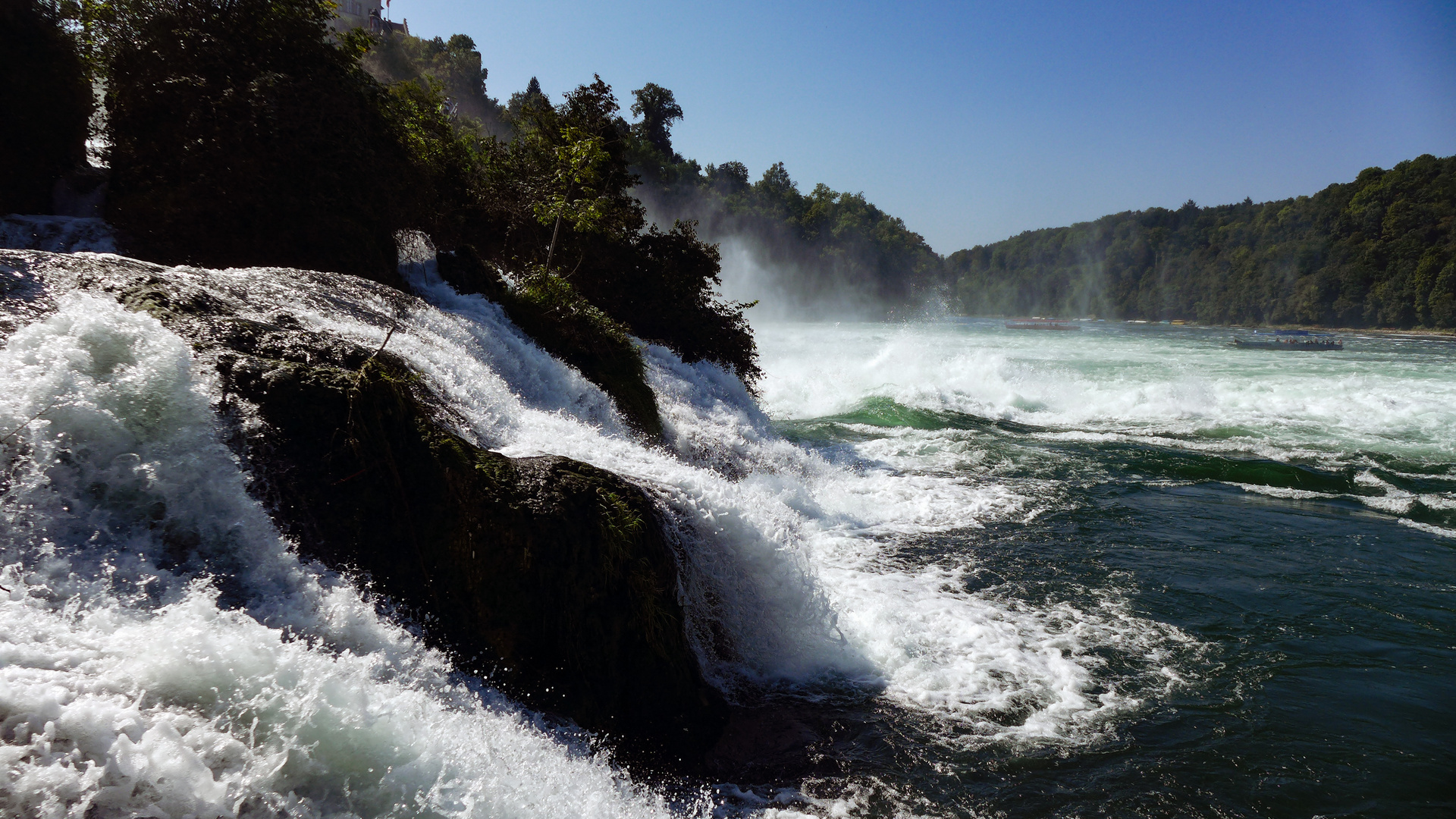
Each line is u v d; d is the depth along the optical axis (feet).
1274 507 39.68
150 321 15.06
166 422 13.78
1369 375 92.58
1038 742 18.49
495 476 17.03
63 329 13.64
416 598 15.74
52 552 11.34
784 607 21.66
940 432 58.23
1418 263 358.02
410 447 16.93
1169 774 17.34
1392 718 19.89
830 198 498.28
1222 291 467.93
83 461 12.55
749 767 17.16
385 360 19.81
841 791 16.44
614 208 56.44
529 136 59.98
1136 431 60.95
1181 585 28.73
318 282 26.14
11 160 35.19
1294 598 27.71
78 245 32.22
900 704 19.95
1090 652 23.25
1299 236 452.76
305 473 15.35
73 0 37.09
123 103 35.63
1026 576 29.40
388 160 39.52
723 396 53.26
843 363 92.63
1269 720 19.69
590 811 13.07
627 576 17.51
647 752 16.70
